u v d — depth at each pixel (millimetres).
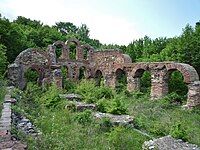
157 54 40281
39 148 9188
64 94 25938
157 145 12961
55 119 15008
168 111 24062
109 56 37625
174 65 28812
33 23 58812
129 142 13281
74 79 38125
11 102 15008
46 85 31828
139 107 24438
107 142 12828
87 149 11281
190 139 15242
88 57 39875
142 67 32562
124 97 29312
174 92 30453
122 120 16625
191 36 35531
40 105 18266
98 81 39812
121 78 40906
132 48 48125
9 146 7867
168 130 16344
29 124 11867
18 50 38969
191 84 26812
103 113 18734
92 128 14820
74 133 13148
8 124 9977
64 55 37719
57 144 10219
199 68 33781
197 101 26312
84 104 20000
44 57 34344
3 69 30047
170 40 45375
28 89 23359
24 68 32812
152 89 31188
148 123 17969
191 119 21812
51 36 49844
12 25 41250
